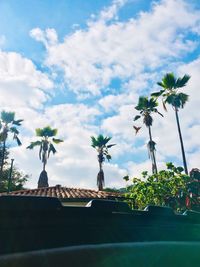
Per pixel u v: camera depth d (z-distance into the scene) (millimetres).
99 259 1354
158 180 13734
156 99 34938
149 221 1635
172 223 1720
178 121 30812
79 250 1331
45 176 38344
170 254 1565
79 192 17156
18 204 1243
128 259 1426
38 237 1262
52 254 1255
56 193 16859
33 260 1192
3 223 1188
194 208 12328
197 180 12828
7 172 38094
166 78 32219
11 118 35406
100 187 41375
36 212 1290
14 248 1181
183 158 29141
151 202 13375
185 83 32000
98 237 1432
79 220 1410
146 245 1528
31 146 39594
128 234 1525
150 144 36875
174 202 12844
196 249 1698
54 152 39812
